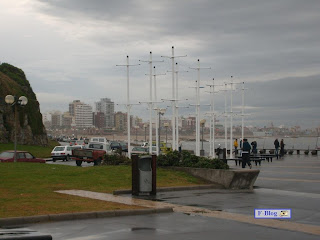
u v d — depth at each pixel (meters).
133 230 11.04
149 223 12.05
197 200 16.83
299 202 16.48
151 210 13.72
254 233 10.98
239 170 20.94
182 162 23.98
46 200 14.94
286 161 43.66
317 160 45.31
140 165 17.84
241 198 17.47
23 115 69.56
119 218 12.77
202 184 21.03
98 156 39.62
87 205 14.18
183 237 10.31
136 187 17.64
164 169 23.88
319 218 13.27
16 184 19.11
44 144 75.81
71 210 13.09
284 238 10.48
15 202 14.35
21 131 68.19
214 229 11.40
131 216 13.16
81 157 39.84
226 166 22.88
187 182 21.27
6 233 8.37
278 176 26.55
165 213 13.80
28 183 19.55
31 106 72.88
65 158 49.81
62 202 14.62
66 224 11.71
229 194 18.67
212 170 21.52
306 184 22.39
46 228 11.16
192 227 11.61
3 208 13.17
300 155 59.38
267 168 33.31
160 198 17.19
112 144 73.38
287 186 21.64
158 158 24.58
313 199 17.28
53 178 21.20
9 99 35.16
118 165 26.34
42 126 76.38
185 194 18.50
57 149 50.28
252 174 20.73
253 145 49.97
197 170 22.48
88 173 22.66
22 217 11.74
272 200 16.97
